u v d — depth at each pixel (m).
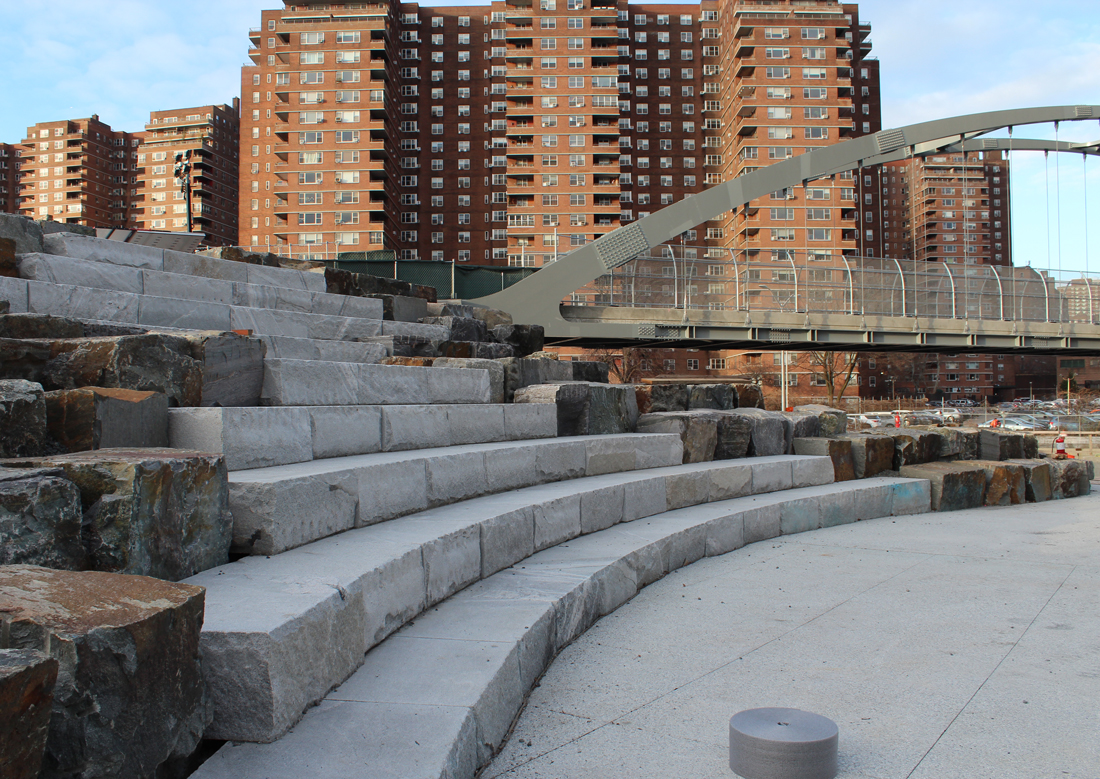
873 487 10.08
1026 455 13.85
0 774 1.47
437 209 97.31
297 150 84.62
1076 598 5.55
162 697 2.11
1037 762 2.93
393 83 93.44
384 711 2.72
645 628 4.80
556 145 90.56
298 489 3.95
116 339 4.43
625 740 3.14
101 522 2.77
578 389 9.28
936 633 4.67
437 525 4.66
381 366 7.11
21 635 1.84
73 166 154.00
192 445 4.41
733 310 29.42
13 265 7.22
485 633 3.68
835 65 87.31
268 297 9.88
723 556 7.27
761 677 3.90
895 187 169.38
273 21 104.12
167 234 11.02
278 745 2.43
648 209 97.19
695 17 100.38
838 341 30.56
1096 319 32.88
